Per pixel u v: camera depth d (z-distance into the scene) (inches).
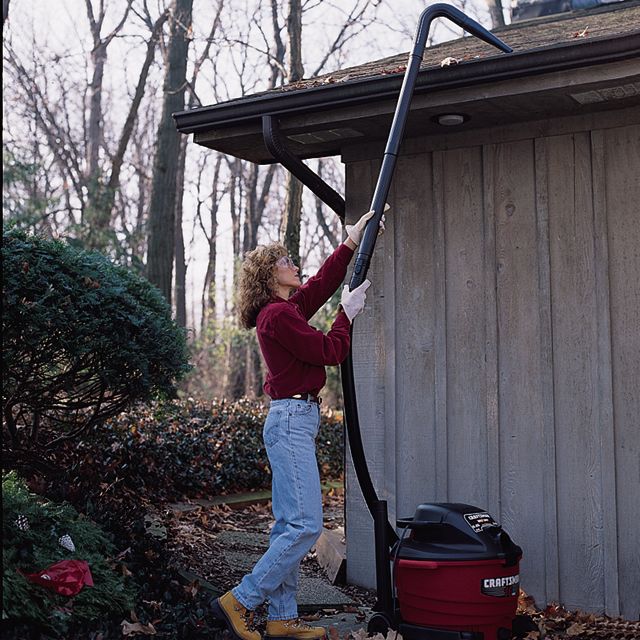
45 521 158.6
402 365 192.5
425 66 167.8
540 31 220.7
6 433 215.3
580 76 151.4
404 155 193.6
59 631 133.9
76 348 181.8
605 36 144.6
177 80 511.2
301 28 461.7
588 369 173.2
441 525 138.7
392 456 192.9
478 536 135.9
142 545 179.6
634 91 157.5
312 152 207.5
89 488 195.8
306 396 144.6
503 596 135.9
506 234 182.2
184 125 189.5
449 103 163.9
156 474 272.8
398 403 193.0
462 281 186.5
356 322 198.1
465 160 187.0
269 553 141.4
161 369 202.8
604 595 169.9
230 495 302.0
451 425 186.9
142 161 1043.9
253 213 856.3
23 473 209.0
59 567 144.3
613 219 171.9
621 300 170.9
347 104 171.0
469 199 186.4
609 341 171.2
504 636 136.9
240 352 732.7
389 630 143.9
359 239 154.4
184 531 231.0
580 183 175.0
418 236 191.8
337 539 217.6
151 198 498.3
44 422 237.3
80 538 161.9
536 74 153.2
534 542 177.0
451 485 186.2
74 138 1003.3
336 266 154.1
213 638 143.3
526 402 179.0
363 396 196.4
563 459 175.0
